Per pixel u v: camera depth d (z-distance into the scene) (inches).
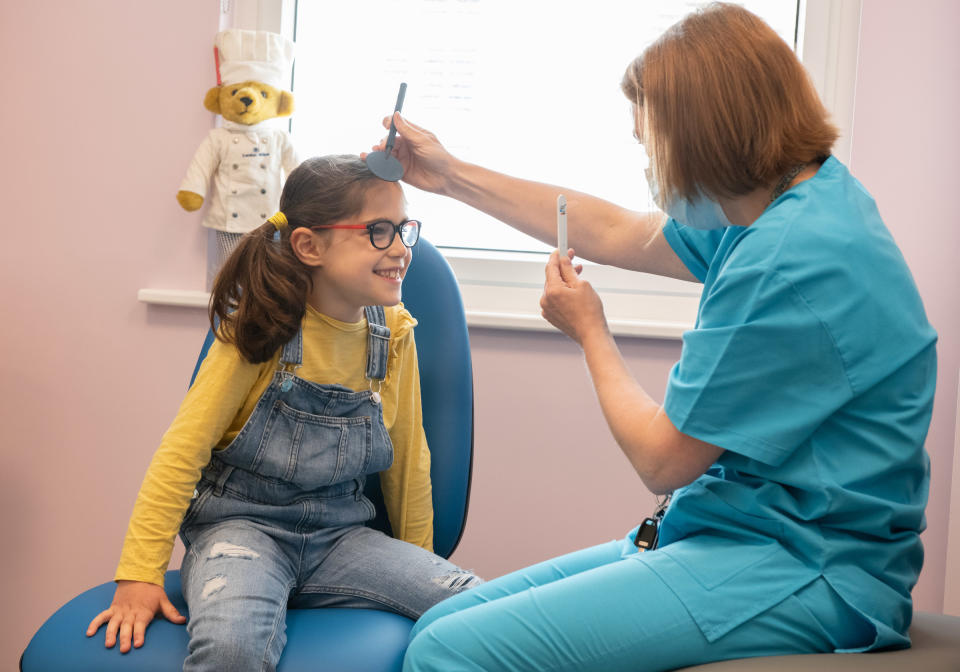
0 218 69.6
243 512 44.8
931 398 36.6
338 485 47.6
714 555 35.6
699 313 40.6
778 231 35.4
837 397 34.4
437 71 70.9
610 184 70.1
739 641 34.3
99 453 69.6
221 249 65.7
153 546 41.4
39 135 69.0
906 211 63.9
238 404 45.1
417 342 51.3
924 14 63.2
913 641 36.2
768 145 36.2
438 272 51.8
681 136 36.7
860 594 34.3
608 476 67.3
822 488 34.5
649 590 35.1
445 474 50.3
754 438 34.5
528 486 67.8
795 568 34.8
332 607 44.8
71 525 70.1
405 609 44.1
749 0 68.8
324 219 45.7
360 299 46.5
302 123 71.8
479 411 67.7
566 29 69.9
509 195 53.1
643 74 38.3
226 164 65.2
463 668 35.4
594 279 69.7
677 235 48.4
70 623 39.6
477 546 68.5
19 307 69.7
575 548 67.8
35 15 68.6
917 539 37.0
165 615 40.3
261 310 44.6
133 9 67.9
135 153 68.4
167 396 68.8
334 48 71.5
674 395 35.8
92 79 68.5
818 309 34.2
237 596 38.7
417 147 53.2
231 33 64.1
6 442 70.1
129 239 68.7
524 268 69.6
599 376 39.6
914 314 36.0
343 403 46.7
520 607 36.1
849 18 65.3
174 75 67.8
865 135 64.1
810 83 37.8
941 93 63.3
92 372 69.4
